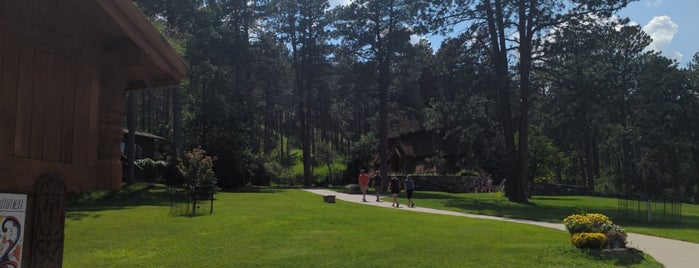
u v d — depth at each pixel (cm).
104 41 492
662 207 2611
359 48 4609
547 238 1336
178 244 1213
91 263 1011
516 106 3353
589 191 4684
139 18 475
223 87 4503
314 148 7731
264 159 5419
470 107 3375
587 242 1116
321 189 4572
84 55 467
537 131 4103
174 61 528
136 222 1617
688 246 1326
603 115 3266
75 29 458
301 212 1952
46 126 427
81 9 455
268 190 4138
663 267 1019
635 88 5628
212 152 4112
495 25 3322
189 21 4250
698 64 6222
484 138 4106
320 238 1299
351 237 1316
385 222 1631
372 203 2697
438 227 1534
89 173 471
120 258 1059
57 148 437
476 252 1116
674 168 5941
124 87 547
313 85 5797
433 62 3381
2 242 382
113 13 453
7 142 393
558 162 4284
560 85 3130
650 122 5700
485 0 3184
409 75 4528
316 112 8131
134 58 490
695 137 6047
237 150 4281
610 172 6022
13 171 397
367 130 9194
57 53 440
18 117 403
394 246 1185
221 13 4778
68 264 1003
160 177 4253
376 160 5853
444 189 4594
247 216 1783
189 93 4541
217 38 4428
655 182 5775
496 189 4738
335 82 5359
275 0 5459
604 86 2981
